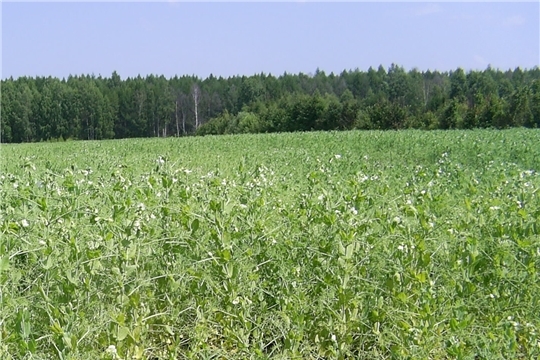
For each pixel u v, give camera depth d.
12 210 4.51
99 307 4.16
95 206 5.15
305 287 4.65
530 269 4.50
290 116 68.88
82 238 4.67
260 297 4.49
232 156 19.41
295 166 13.52
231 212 4.73
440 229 5.14
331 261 4.57
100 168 12.05
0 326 3.68
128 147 29.58
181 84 100.19
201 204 5.30
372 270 4.64
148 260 4.58
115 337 3.80
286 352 3.95
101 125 85.75
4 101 79.94
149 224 4.91
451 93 78.75
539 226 4.93
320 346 4.22
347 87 107.25
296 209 5.55
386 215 5.16
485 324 4.41
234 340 4.13
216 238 4.43
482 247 4.91
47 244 4.20
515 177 7.84
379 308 4.14
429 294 4.13
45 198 4.71
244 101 98.94
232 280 4.30
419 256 4.30
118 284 4.12
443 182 8.38
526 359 4.05
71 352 3.48
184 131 93.06
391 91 95.75
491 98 53.34
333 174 9.20
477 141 21.94
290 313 4.20
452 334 3.94
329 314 4.26
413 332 3.91
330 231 4.85
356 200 5.37
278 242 4.93
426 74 109.25
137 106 90.25
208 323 4.45
